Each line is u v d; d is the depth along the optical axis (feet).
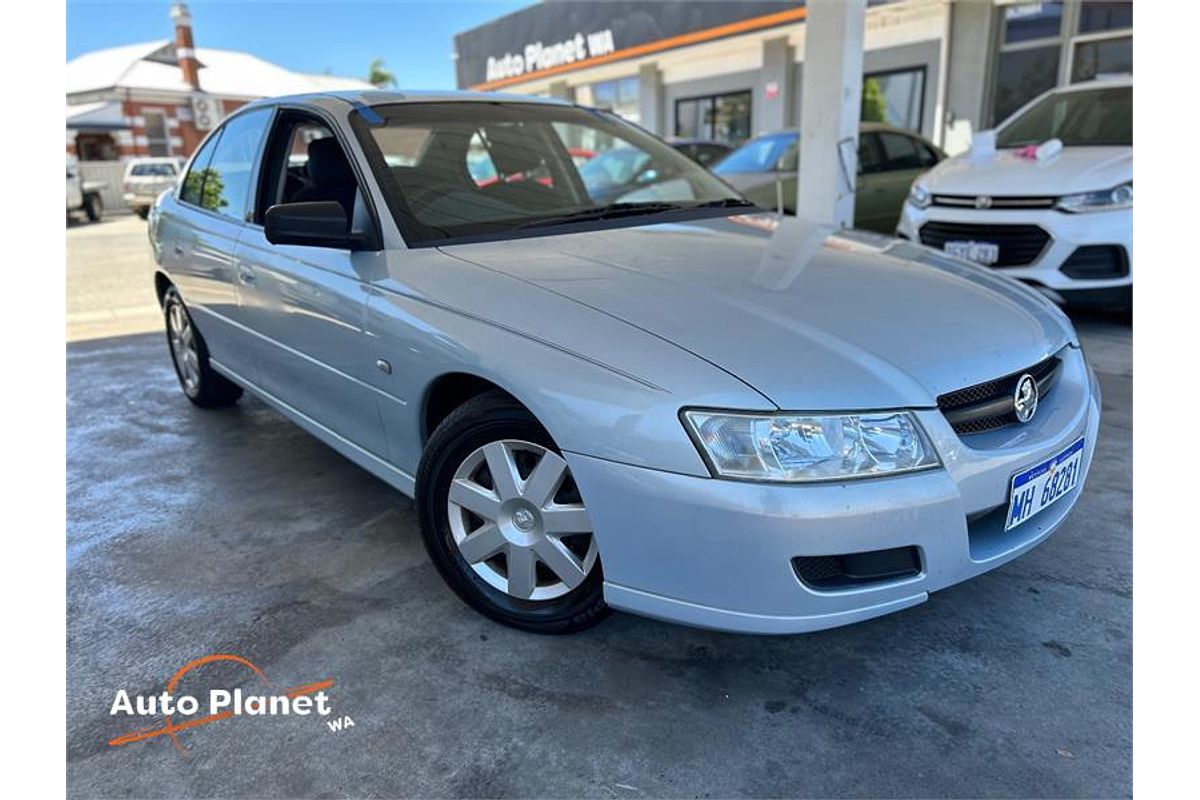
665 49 45.42
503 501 6.73
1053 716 5.95
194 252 11.36
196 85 99.25
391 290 7.44
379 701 6.29
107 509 9.77
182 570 8.30
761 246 8.16
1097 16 32.48
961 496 5.69
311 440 12.08
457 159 9.00
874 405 5.54
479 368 6.45
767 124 45.78
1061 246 14.88
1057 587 7.57
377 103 9.19
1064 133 18.19
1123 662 6.50
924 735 5.81
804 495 5.32
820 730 5.89
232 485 10.44
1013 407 6.28
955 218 16.24
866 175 24.99
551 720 6.04
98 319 22.25
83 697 6.39
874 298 6.81
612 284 6.79
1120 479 9.68
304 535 9.02
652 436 5.54
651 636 7.03
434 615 7.40
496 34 59.88
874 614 5.66
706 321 6.15
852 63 20.81
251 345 10.35
